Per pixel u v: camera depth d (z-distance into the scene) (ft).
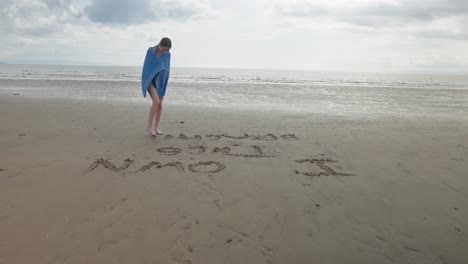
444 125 22.34
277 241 7.72
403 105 35.24
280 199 9.91
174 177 11.48
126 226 8.14
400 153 14.98
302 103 35.50
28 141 15.53
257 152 14.83
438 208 9.48
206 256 7.08
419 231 8.25
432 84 84.99
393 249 7.50
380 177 11.88
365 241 7.79
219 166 12.78
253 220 8.64
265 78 99.30
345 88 59.31
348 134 18.81
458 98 44.29
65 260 6.77
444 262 7.07
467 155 14.76
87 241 7.46
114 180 11.04
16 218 8.32
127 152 14.19
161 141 16.28
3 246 7.15
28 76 75.61
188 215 8.79
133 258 6.92
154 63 15.99
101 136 16.92
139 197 9.79
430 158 14.25
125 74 99.60
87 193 9.95
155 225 8.23
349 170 12.60
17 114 22.75
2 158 12.87
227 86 57.67
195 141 16.48
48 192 9.91
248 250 7.34
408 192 10.59
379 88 61.31
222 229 8.15
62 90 43.19
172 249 7.27
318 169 12.66
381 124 22.40
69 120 21.11
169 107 28.78
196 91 47.16
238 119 23.17
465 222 8.70
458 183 11.35
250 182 11.18
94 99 33.88
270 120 23.08
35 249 7.09
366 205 9.63
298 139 17.37
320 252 7.34
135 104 30.19
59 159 12.94
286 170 12.46
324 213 9.10
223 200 9.75
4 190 9.93
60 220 8.32
